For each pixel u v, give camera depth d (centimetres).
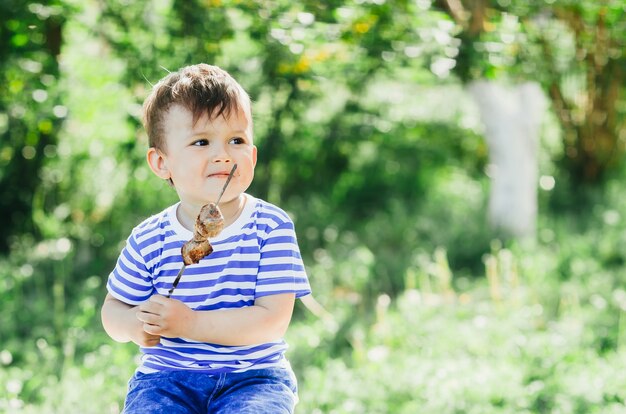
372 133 984
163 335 272
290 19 602
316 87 816
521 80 737
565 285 745
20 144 860
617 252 860
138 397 283
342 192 1172
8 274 760
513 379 513
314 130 976
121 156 884
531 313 652
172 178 291
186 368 287
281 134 882
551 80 756
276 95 811
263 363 290
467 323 644
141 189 943
